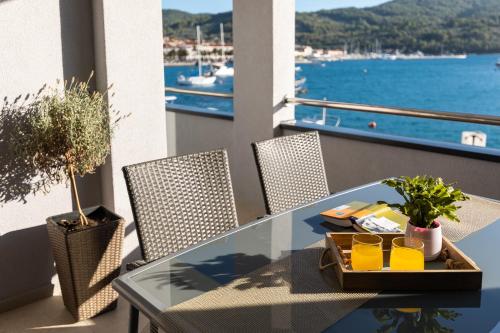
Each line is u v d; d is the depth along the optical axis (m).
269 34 3.80
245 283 1.30
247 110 4.09
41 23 2.57
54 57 2.64
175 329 1.10
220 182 2.05
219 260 1.45
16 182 2.57
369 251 1.27
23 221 2.62
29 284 2.69
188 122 4.87
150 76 2.93
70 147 2.39
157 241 1.85
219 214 2.03
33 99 2.57
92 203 2.93
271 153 2.27
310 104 3.76
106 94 2.77
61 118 2.37
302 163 2.37
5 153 2.50
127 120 2.87
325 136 3.71
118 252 2.56
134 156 2.93
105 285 2.54
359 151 3.52
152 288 1.29
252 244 1.57
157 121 3.00
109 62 2.75
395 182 1.43
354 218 1.70
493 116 2.72
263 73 3.91
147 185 1.85
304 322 1.11
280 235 1.64
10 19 2.46
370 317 1.12
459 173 3.02
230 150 4.50
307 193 2.38
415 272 1.23
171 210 1.90
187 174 1.96
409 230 1.40
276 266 1.40
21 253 2.64
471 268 1.26
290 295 1.23
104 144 2.53
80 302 2.47
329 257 1.45
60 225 2.54
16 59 2.49
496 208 1.87
